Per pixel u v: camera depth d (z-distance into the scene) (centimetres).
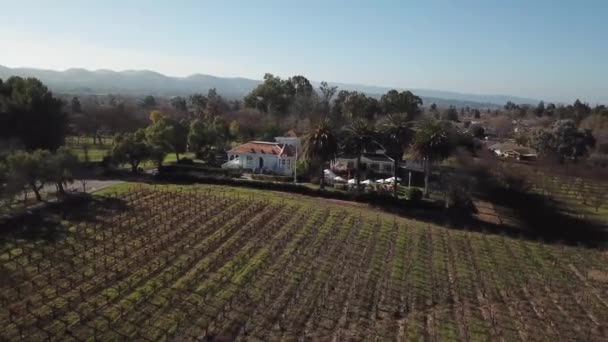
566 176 8294
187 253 3491
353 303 2969
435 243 4350
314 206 5191
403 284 3356
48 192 4925
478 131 13675
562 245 4734
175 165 6800
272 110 12762
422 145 5925
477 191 6756
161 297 2773
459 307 3081
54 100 7419
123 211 4384
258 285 3073
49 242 3453
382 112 12362
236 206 4894
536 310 3141
